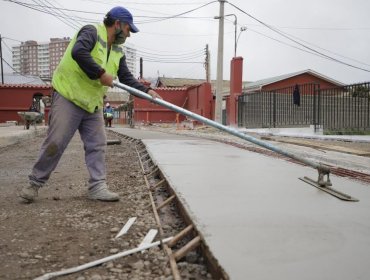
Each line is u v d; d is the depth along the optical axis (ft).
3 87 108.37
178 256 8.80
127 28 13.96
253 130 61.46
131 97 92.89
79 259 9.12
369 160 24.82
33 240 10.39
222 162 21.83
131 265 8.68
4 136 39.91
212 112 89.56
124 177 20.54
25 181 19.04
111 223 11.89
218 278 7.58
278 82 102.99
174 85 170.30
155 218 12.26
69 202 14.46
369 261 7.83
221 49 71.51
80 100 13.66
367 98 44.98
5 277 8.17
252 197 13.01
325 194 13.55
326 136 43.39
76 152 32.89
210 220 10.37
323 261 7.80
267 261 7.75
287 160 23.71
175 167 19.77
